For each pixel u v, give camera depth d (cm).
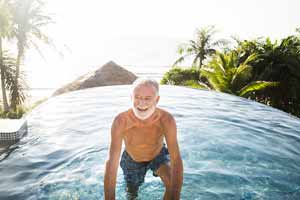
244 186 329
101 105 678
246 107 705
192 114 621
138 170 317
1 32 1939
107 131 480
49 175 327
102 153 393
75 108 642
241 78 1518
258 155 412
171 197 257
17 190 292
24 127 462
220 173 359
